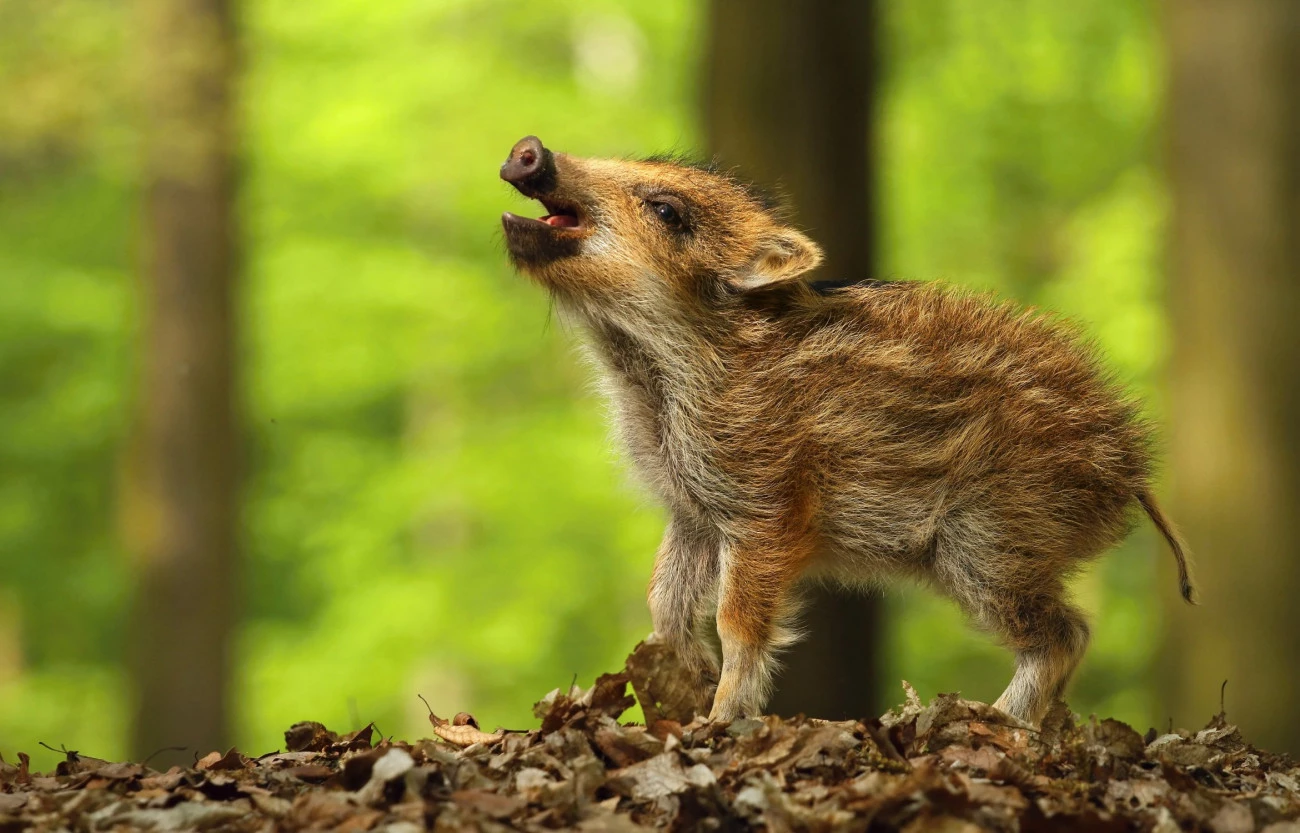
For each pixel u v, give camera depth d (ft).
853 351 24.88
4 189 75.05
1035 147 76.64
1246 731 38.45
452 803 17.40
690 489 25.21
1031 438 24.70
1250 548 38.63
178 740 50.24
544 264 26.20
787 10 34.27
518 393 82.28
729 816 17.06
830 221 34.35
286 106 70.90
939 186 75.97
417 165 72.49
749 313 25.66
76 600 77.51
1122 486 25.52
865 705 34.30
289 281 72.28
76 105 53.31
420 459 76.13
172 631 50.60
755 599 24.41
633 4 74.18
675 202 25.95
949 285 26.53
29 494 75.66
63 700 75.56
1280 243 39.04
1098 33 73.61
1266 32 39.19
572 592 73.72
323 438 78.07
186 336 51.83
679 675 22.21
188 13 52.70
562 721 21.01
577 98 74.79
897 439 24.58
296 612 81.97
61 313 71.36
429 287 73.20
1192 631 39.27
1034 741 21.17
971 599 24.89
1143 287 68.54
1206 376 39.42
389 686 70.18
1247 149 39.24
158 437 51.55
